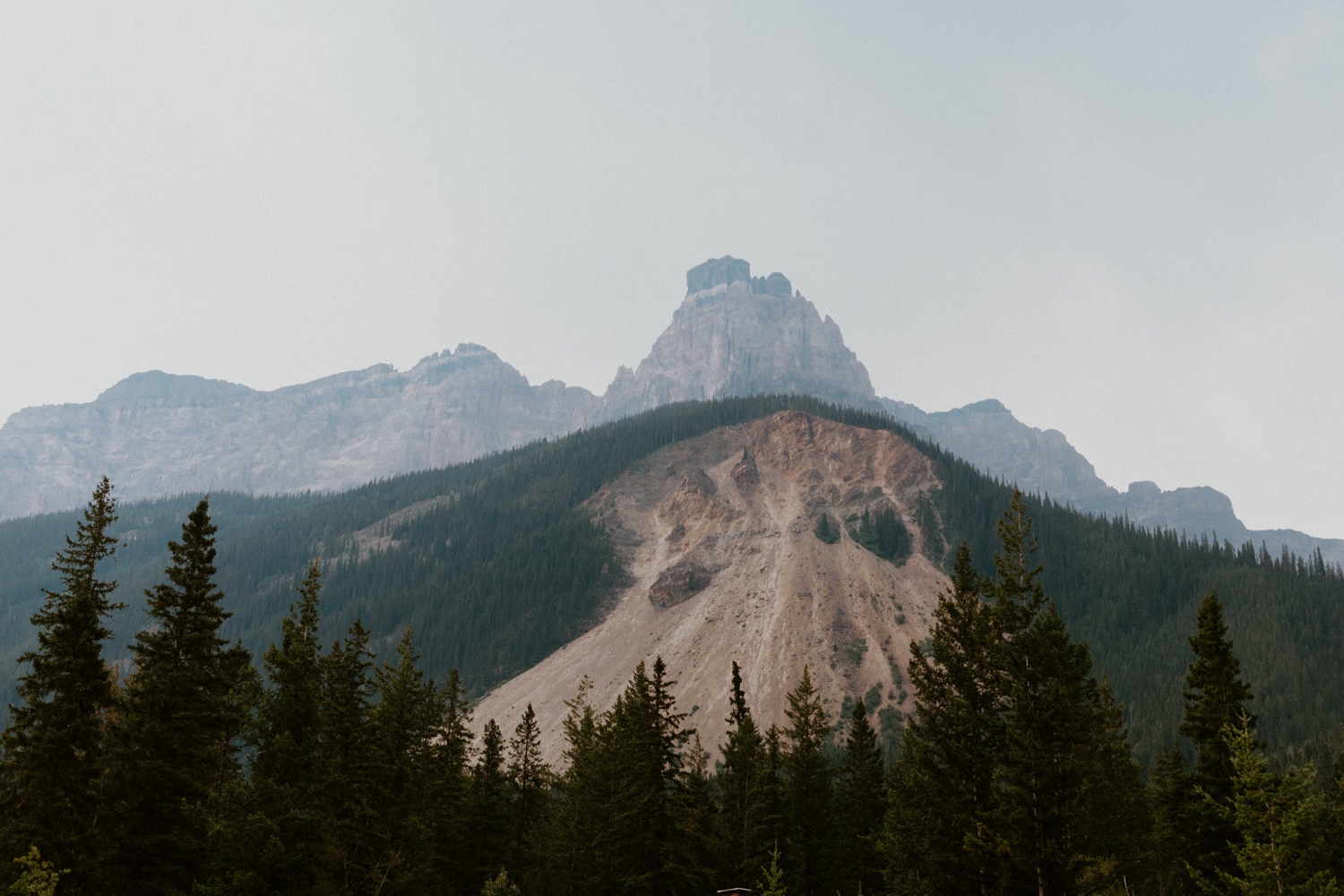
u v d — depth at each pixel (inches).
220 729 1916.8
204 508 1993.1
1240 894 1604.3
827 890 2783.0
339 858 2010.3
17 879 1478.8
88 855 1642.5
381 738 2406.5
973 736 2011.6
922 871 1995.6
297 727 2076.8
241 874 1665.8
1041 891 1782.7
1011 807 1817.2
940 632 2158.0
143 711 1808.6
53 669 1668.3
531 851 3034.0
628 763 2755.9
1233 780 1640.0
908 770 2150.6
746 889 2281.0
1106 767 2266.2
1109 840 2246.6
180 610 1932.8
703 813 2861.7
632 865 2635.3
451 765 2933.1
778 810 2837.1
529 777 3351.4
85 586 1813.5
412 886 2249.0
